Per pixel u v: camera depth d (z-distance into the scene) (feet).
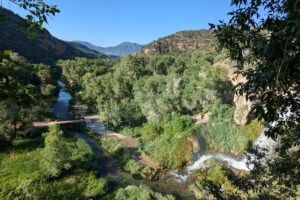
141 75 226.38
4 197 55.72
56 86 254.68
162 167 108.88
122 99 198.70
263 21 15.65
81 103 241.55
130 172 106.63
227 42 17.57
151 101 153.38
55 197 77.05
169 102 144.56
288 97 14.23
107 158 122.11
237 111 117.39
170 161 110.01
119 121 162.09
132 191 81.71
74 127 169.58
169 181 98.89
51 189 80.74
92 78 259.80
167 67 255.29
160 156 112.37
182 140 116.37
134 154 123.03
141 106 164.45
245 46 17.19
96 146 138.31
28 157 109.81
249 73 14.66
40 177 89.10
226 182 75.92
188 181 97.66
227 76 137.39
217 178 81.92
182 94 148.15
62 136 136.77
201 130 120.98
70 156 106.01
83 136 155.12
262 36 16.29
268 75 12.68
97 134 154.20
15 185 81.46
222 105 129.39
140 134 148.25
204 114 137.80
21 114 131.13
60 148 97.50
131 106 174.40
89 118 198.08
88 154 116.67
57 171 91.91
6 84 16.69
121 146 129.90
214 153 113.09
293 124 17.57
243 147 105.91
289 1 12.06
